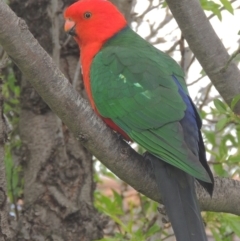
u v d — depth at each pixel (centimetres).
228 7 1072
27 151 1106
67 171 1091
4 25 712
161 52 978
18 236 1064
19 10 1134
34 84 756
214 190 863
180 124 855
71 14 1040
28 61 736
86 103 789
